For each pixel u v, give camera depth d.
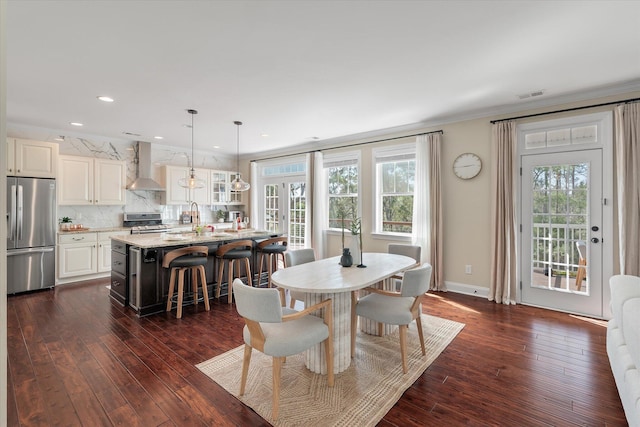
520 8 2.00
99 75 2.96
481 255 4.23
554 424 1.85
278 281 2.38
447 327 3.23
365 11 2.03
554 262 3.73
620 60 2.70
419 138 4.66
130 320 3.46
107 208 5.81
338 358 2.38
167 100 3.66
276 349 1.92
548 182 3.76
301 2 1.93
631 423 1.61
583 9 2.00
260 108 3.98
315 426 1.84
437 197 4.51
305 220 6.21
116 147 5.84
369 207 5.41
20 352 2.70
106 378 2.31
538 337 2.99
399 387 2.21
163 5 1.94
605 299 3.42
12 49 2.47
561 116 3.63
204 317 3.58
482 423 1.86
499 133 3.98
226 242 4.51
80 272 5.04
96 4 1.92
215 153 7.40
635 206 3.13
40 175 4.57
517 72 2.94
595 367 2.46
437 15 2.07
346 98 3.63
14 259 4.32
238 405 2.02
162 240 3.96
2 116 0.69
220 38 2.34
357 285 2.26
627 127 3.18
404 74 2.99
